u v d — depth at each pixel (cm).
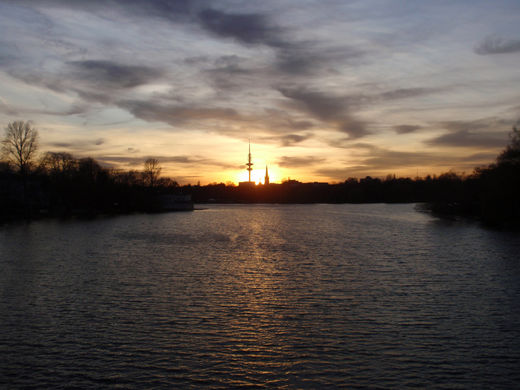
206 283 3253
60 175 14625
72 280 3347
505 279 3394
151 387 1582
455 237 6744
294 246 5747
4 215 12156
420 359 1822
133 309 2533
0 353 1872
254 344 1984
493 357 1842
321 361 1805
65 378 1644
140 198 19075
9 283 3225
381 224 10275
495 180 9050
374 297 2822
